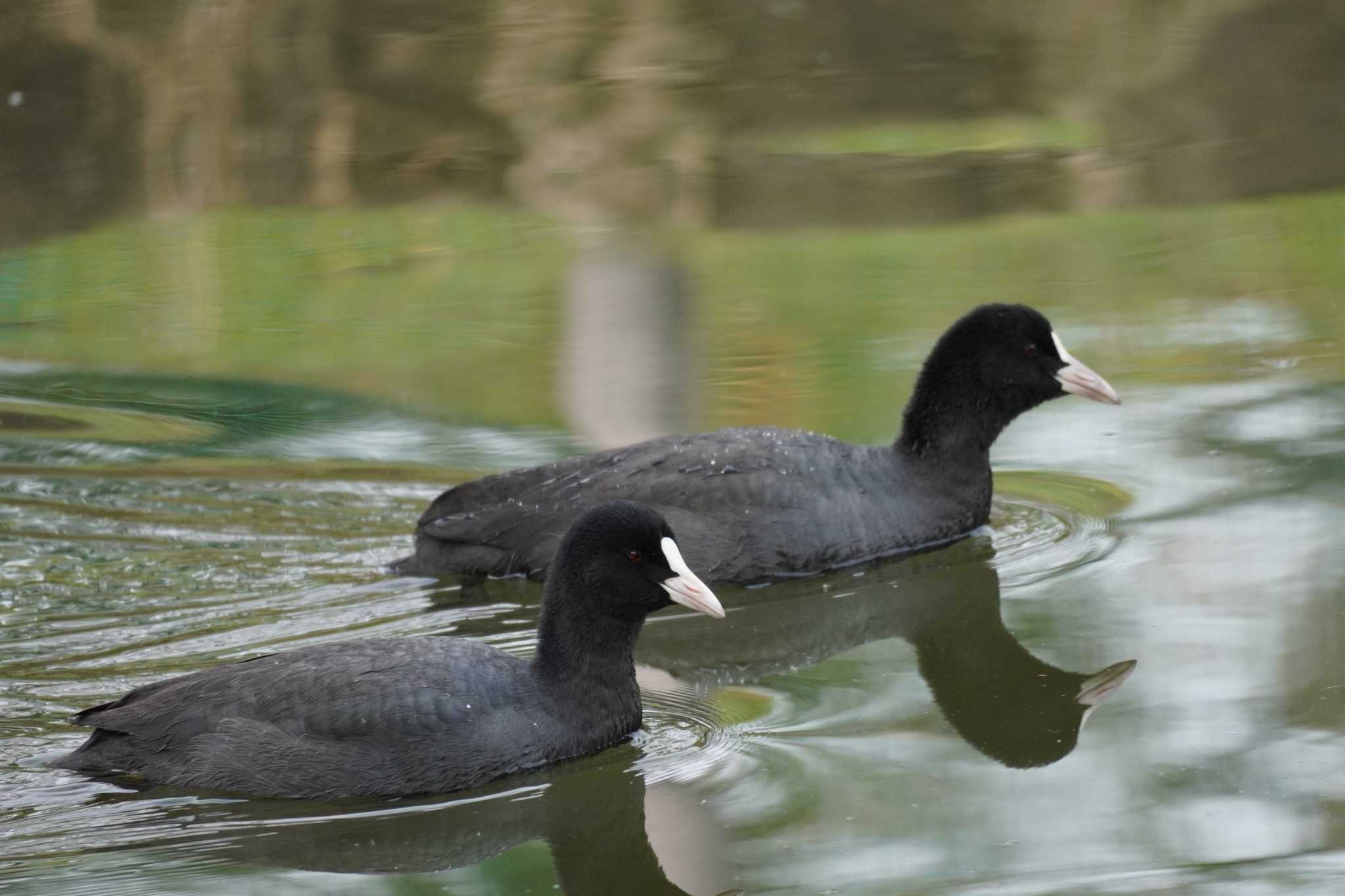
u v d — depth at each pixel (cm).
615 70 3092
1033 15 3300
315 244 2347
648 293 2092
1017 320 1425
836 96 2959
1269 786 970
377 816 960
